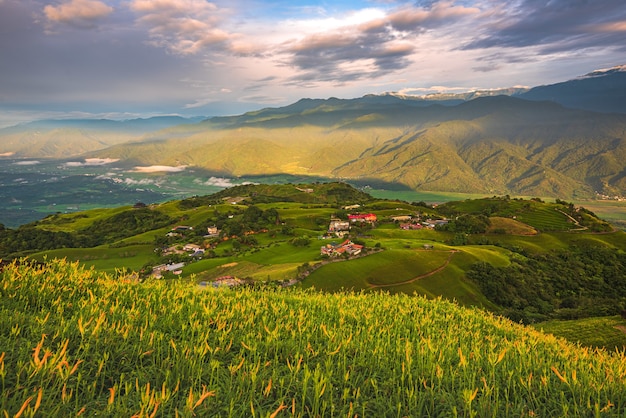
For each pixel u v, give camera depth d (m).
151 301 12.48
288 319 12.86
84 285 12.66
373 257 80.00
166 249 119.75
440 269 78.44
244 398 7.16
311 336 11.32
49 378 6.31
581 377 9.65
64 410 5.97
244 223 138.75
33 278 11.66
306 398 7.63
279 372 8.47
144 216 187.00
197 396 6.80
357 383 8.66
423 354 10.15
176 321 10.98
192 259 100.56
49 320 9.34
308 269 72.81
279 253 95.44
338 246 88.38
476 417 7.50
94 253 118.00
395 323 15.07
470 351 11.74
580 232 133.50
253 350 9.00
